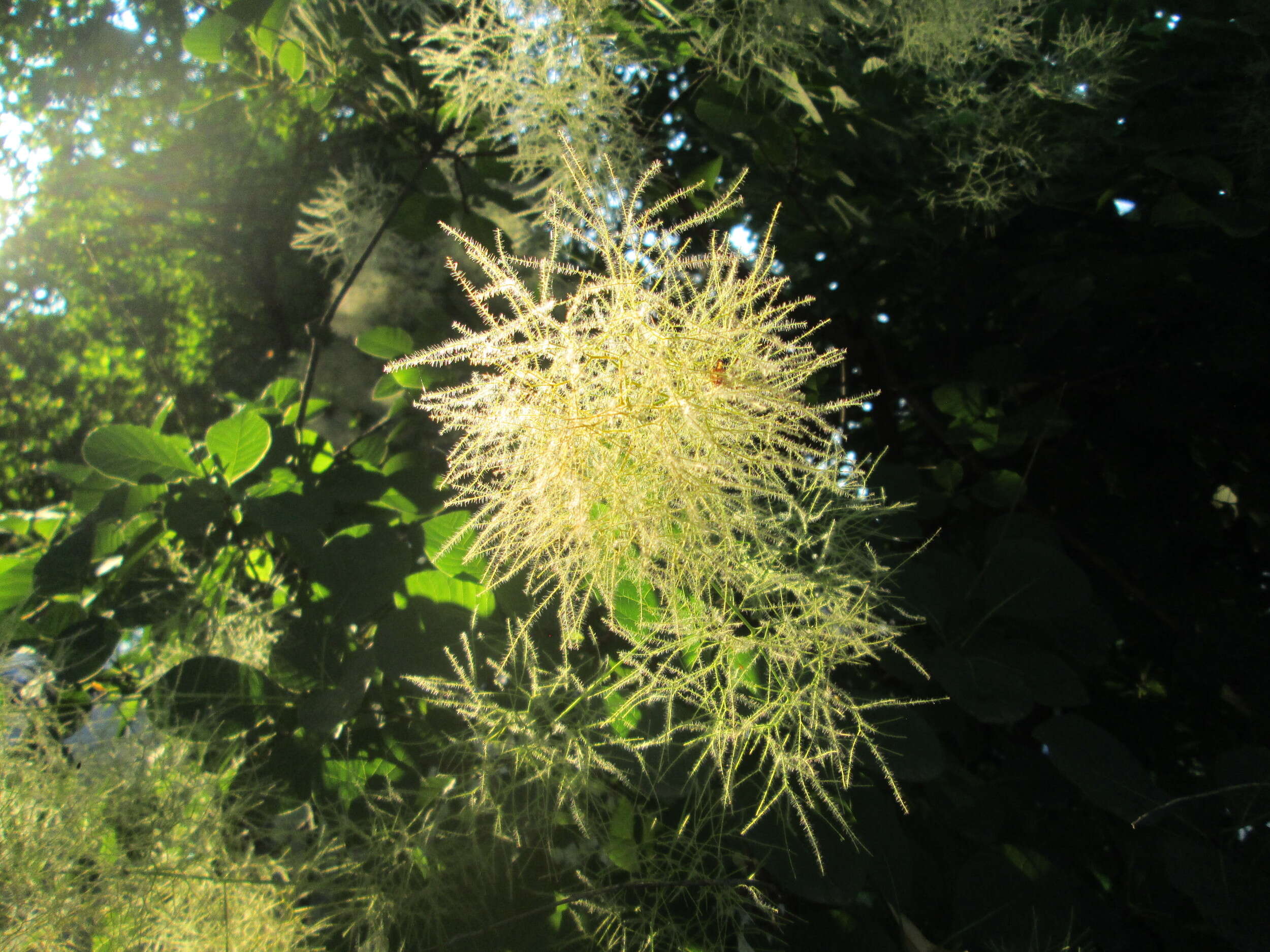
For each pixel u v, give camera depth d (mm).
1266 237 600
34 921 416
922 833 485
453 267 378
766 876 455
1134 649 652
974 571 517
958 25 610
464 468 416
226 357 2297
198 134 1724
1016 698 471
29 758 466
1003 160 660
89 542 533
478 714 434
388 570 494
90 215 2172
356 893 427
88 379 2498
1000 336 716
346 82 608
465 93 579
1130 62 620
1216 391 660
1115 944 447
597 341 369
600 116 589
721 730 407
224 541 560
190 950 424
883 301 763
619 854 433
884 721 455
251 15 533
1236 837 446
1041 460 688
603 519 375
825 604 425
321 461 602
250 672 475
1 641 512
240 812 444
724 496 379
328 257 824
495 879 430
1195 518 668
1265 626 599
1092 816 535
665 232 386
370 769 461
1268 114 573
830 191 685
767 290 378
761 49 593
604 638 468
